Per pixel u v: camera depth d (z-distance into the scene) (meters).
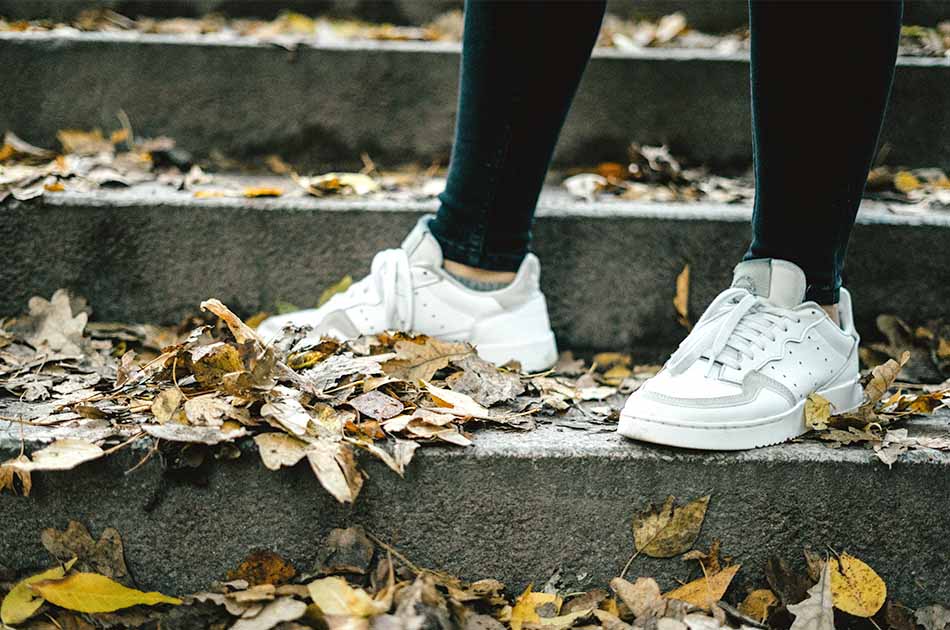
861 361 1.38
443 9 2.20
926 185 1.70
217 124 1.76
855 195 1.02
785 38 0.94
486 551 0.97
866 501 0.98
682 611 0.90
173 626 0.89
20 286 1.40
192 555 0.95
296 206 1.44
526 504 0.97
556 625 0.90
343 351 1.18
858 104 0.95
